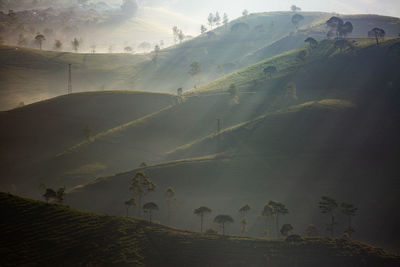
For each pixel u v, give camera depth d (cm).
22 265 7669
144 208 10881
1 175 16462
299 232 11075
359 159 14275
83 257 8100
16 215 9238
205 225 11419
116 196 12938
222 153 15738
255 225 11356
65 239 8594
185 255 8394
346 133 15900
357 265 8100
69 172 16138
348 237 9906
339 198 12456
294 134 16162
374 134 15650
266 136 16325
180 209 12231
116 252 8331
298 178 13525
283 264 8162
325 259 8294
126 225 9419
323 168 13938
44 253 8094
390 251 10131
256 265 8119
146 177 12300
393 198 12206
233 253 8500
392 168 13712
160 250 8575
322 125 16525
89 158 17312
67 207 10144
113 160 17175
